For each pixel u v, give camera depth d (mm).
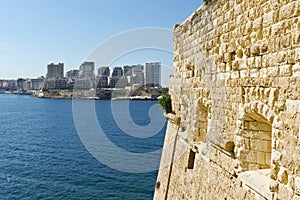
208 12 11562
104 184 39969
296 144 6648
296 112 6652
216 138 10891
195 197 12672
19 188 40844
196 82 13266
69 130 92688
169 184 16891
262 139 9109
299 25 6582
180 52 15797
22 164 53312
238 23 9258
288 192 6875
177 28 16312
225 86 10242
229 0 9836
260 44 8086
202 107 13109
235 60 9555
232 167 9789
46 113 137375
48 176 45312
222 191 10312
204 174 12039
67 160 54531
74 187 40031
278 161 7281
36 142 73875
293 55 6762
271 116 7637
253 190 8414
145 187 38125
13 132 90875
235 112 9609
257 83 8297
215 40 10961
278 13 7305
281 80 7203
